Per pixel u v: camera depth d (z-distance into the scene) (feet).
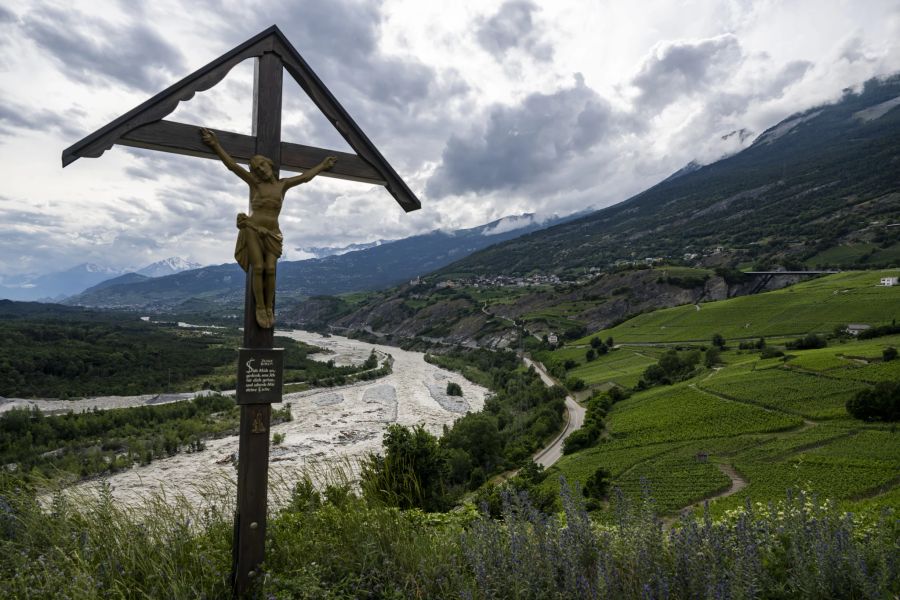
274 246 18.61
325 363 434.30
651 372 273.13
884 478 124.26
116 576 15.84
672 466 153.79
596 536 18.76
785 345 284.61
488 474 151.33
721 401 205.36
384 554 17.48
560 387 276.82
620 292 529.86
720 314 388.78
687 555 16.14
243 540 17.71
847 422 166.09
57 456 182.39
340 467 25.44
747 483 136.05
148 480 143.43
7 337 371.76
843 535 16.39
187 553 17.72
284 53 20.06
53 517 18.98
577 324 490.08
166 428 216.74
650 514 18.01
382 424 225.76
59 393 297.12
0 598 14.33
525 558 16.67
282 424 228.63
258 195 18.97
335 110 20.88
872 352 218.38
